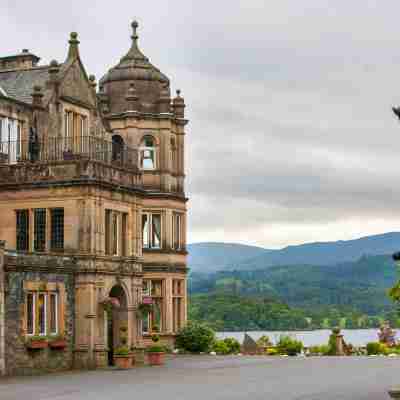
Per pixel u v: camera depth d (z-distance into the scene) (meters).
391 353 65.50
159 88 67.62
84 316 50.34
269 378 42.97
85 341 50.25
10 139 53.62
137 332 54.59
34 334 47.34
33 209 51.94
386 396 35.03
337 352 64.31
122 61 68.38
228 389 38.06
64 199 51.38
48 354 48.09
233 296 191.88
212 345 65.62
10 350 45.44
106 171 52.47
